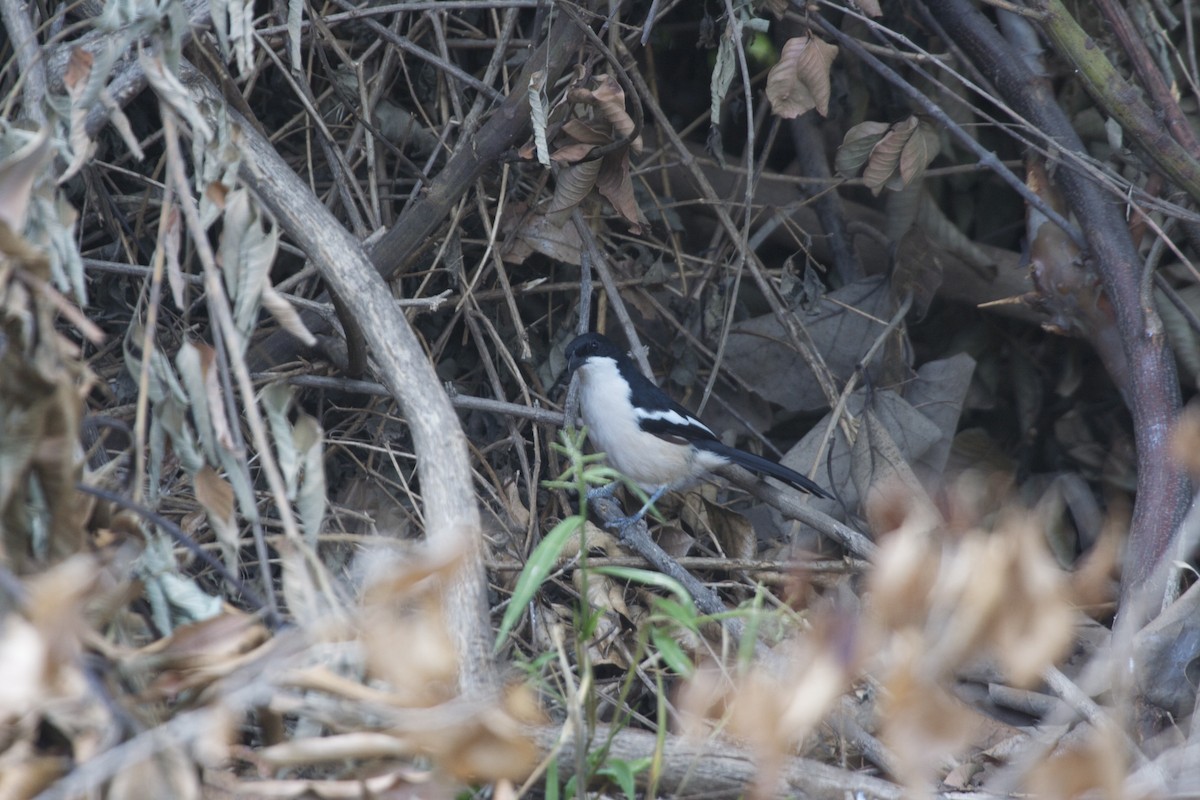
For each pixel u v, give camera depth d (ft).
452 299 31.76
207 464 17.60
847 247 38.45
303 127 32.32
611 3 29.53
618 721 22.45
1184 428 16.29
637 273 35.45
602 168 29.19
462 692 17.12
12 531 15.29
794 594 18.61
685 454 30.83
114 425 18.03
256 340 30.45
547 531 30.12
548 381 34.12
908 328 40.01
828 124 38.86
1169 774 17.89
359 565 21.97
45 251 18.24
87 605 14.82
